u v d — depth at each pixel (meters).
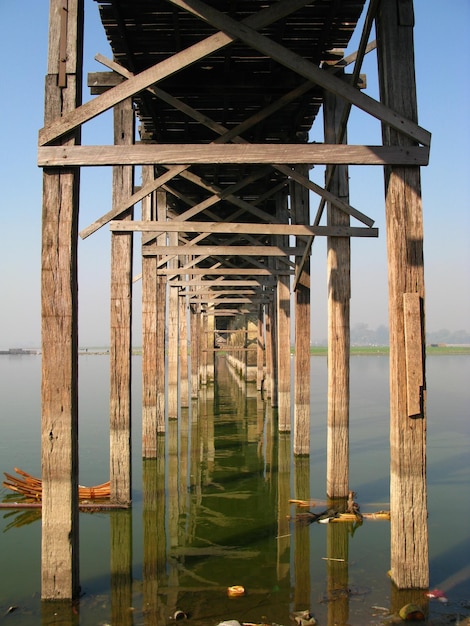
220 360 58.12
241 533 5.89
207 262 17.00
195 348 19.62
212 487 7.79
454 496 7.13
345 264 6.91
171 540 5.72
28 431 12.60
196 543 5.61
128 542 5.69
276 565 4.97
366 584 4.49
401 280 4.25
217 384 26.47
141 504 7.04
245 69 6.77
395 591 4.31
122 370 7.04
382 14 4.29
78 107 4.05
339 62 6.70
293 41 6.34
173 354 14.64
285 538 5.68
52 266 4.13
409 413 4.21
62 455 4.11
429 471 8.52
